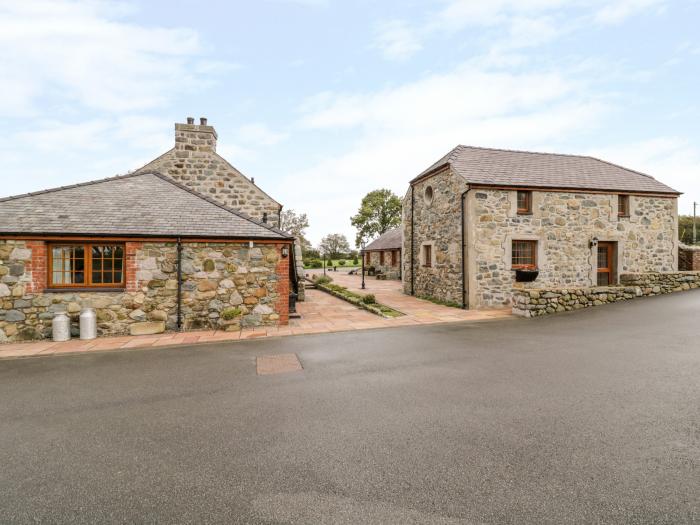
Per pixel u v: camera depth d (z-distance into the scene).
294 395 4.46
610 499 2.38
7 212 8.19
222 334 8.20
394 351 6.54
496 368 5.37
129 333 8.27
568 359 5.73
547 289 10.05
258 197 13.67
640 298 11.16
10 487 2.68
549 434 3.30
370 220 56.44
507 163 13.21
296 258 15.62
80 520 2.30
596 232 12.61
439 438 3.28
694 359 5.53
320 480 2.68
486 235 11.58
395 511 2.31
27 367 5.86
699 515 2.21
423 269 14.69
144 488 2.64
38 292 7.89
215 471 2.84
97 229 8.12
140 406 4.21
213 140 13.47
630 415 3.67
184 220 9.09
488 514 2.26
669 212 13.59
